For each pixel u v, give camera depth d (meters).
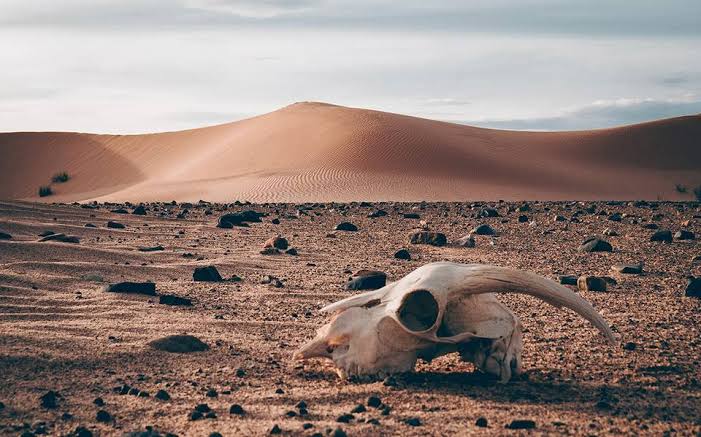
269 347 1.43
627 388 1.27
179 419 1.15
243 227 3.46
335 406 1.20
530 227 3.50
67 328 1.46
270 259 2.35
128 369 1.31
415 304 1.30
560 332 1.55
